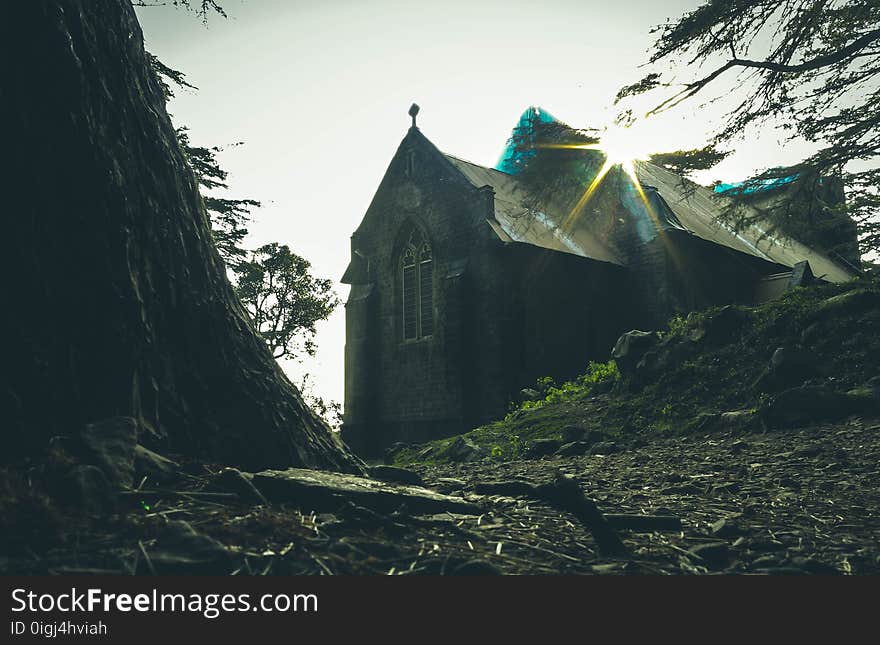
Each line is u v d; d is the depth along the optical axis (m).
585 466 9.20
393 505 3.52
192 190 4.36
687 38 9.29
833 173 11.12
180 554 2.30
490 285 23.41
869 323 12.70
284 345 33.84
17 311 3.04
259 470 3.82
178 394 3.70
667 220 25.48
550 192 11.87
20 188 3.13
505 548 3.08
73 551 2.21
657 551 3.31
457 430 23.20
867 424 9.75
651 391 14.46
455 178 25.34
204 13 5.33
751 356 13.85
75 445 2.96
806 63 9.47
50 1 3.35
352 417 27.28
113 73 3.75
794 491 5.74
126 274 3.46
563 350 24.27
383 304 27.75
